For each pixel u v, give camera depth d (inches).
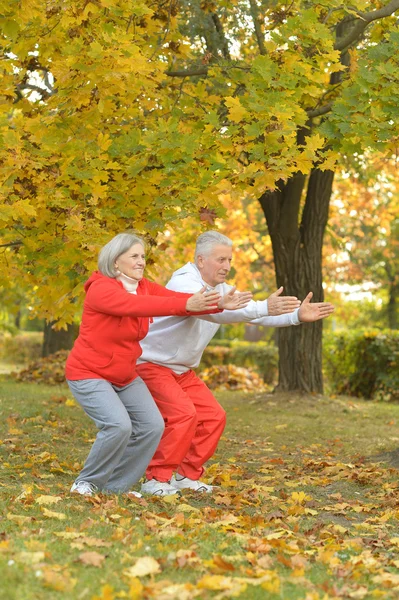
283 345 571.8
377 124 298.7
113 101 344.8
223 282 254.8
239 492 259.6
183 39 375.6
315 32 310.7
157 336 247.1
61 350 759.7
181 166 301.1
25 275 357.7
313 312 235.5
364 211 916.6
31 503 213.8
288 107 289.9
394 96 303.6
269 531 199.6
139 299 215.3
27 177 300.4
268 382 916.6
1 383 663.8
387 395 662.5
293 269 553.6
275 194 552.1
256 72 310.0
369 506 246.7
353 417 499.2
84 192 303.7
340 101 313.9
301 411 514.0
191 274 246.2
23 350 1301.7
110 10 307.0
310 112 359.9
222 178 304.7
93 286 222.7
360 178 661.3
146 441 232.8
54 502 213.6
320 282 557.6
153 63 314.0
